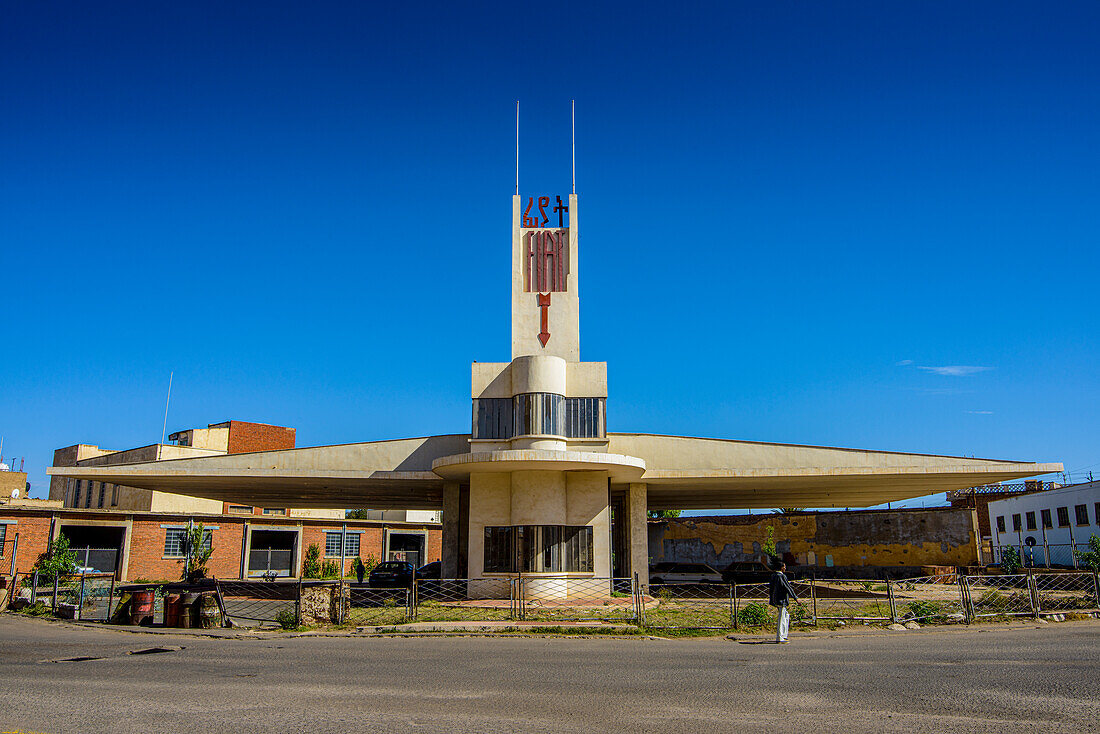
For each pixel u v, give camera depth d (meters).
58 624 21.52
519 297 29.80
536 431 27.33
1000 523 56.38
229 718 8.70
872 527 45.34
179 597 20.19
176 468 29.52
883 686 10.63
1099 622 20.20
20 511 38.50
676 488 33.09
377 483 31.61
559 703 9.56
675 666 12.74
